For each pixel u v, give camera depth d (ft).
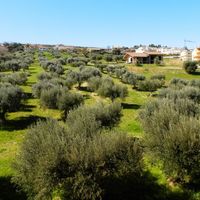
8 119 102.94
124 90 135.13
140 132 81.10
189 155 42.24
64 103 98.32
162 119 50.47
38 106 124.67
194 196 42.70
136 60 402.52
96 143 39.40
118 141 41.50
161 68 320.29
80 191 36.42
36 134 44.98
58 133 43.98
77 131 47.24
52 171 36.88
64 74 241.76
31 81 205.77
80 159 37.06
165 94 121.08
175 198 42.65
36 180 37.63
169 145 42.86
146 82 183.83
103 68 305.12
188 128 43.60
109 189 41.01
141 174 44.37
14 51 586.45
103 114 69.51
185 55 472.44
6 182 50.57
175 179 46.68
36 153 40.09
